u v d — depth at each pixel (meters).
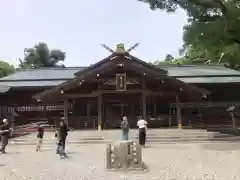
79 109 31.50
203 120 31.59
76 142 21.05
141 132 18.44
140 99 30.53
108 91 26.92
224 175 9.64
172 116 30.59
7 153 16.81
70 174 10.27
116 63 26.59
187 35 15.11
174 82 26.72
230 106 31.31
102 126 29.78
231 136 21.52
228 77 34.62
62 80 34.78
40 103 32.06
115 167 10.72
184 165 11.73
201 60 55.72
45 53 89.50
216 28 14.03
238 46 14.65
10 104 32.72
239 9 12.77
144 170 10.53
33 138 22.09
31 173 10.74
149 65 27.38
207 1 13.61
